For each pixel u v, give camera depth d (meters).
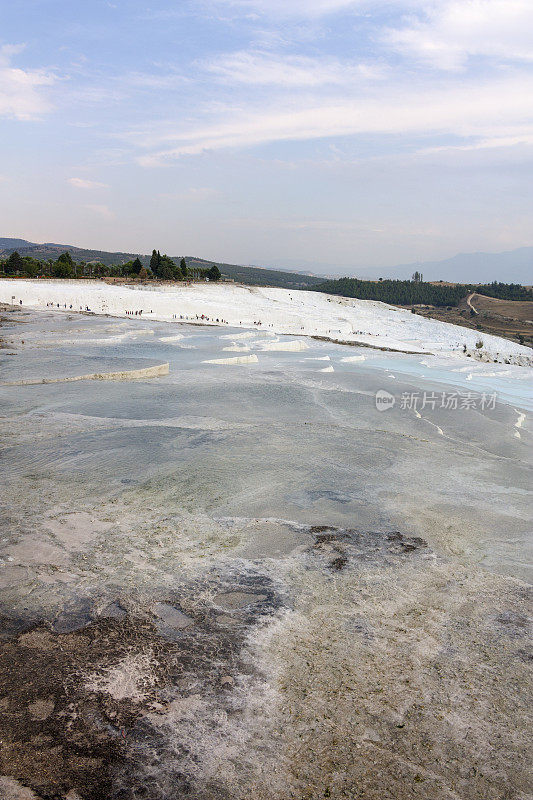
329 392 20.19
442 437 15.05
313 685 4.64
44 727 4.00
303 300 91.25
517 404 23.45
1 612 5.45
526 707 4.50
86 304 60.22
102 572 6.41
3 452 11.12
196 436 13.01
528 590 6.52
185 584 6.25
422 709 4.42
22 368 22.11
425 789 3.67
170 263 100.25
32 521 7.77
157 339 35.69
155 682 4.58
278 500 9.13
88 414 15.02
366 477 10.62
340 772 3.77
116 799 3.46
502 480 11.03
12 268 89.69
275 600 6.00
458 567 7.05
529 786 3.74
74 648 4.96
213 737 4.02
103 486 9.41
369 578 6.62
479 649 5.27
